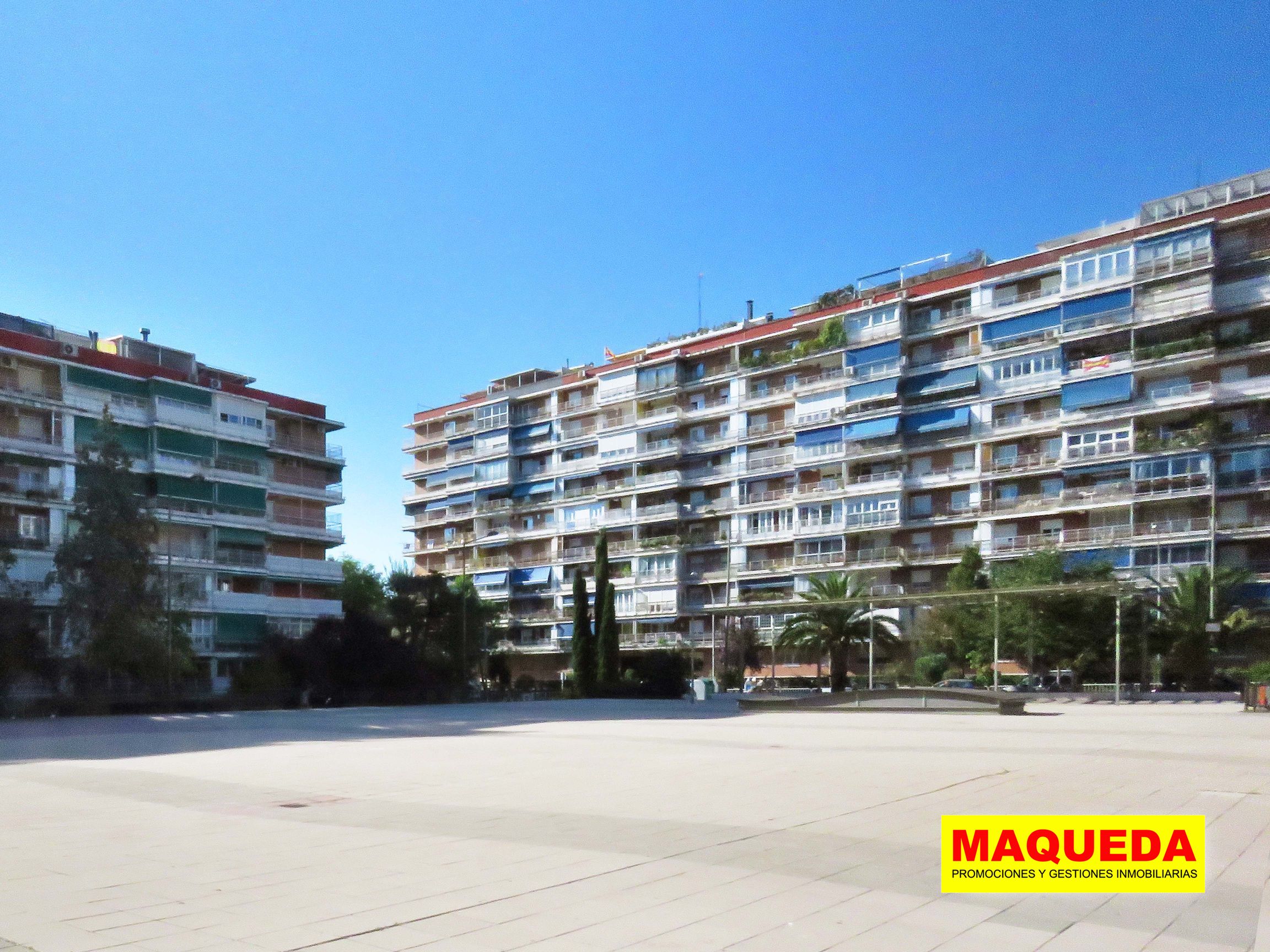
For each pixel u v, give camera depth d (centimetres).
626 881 888
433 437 11081
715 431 8844
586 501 9544
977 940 709
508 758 2202
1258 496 6075
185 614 5638
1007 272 7206
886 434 7581
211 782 1750
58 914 781
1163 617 5838
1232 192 6550
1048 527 6875
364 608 8300
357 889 863
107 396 6309
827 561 7838
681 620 8812
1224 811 1294
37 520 5881
